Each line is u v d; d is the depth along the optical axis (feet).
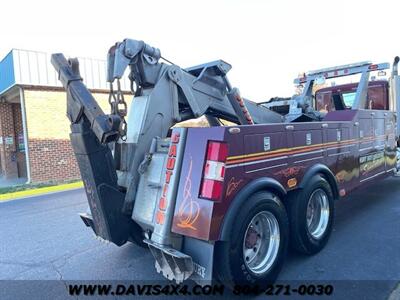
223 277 10.21
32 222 21.86
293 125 12.59
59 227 20.35
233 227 10.00
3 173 51.62
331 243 15.01
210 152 9.77
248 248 11.02
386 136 21.52
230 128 9.96
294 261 13.33
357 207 20.52
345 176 16.30
